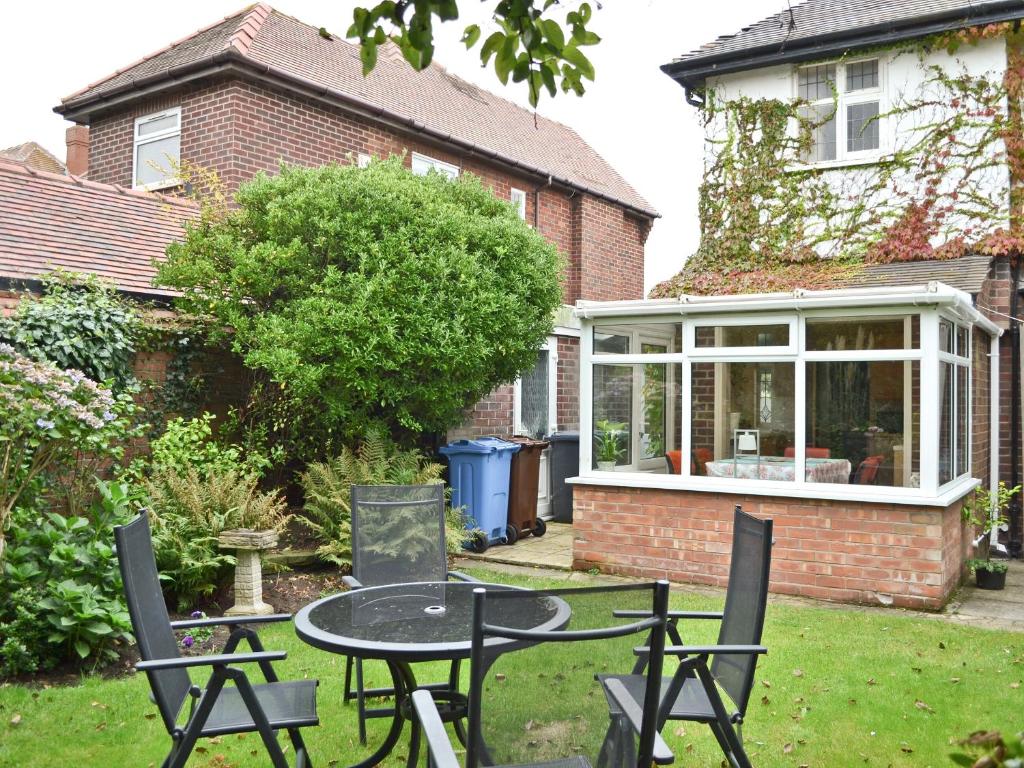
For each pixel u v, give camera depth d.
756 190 12.80
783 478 8.55
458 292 8.94
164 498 7.49
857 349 8.27
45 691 5.21
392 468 9.24
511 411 12.84
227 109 11.36
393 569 5.49
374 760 4.19
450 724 4.97
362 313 8.44
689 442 9.02
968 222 11.40
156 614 3.65
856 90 12.23
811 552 8.34
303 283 8.91
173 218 11.24
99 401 6.58
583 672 2.88
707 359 8.95
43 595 5.73
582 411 9.59
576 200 16.53
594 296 16.81
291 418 9.66
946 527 8.10
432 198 9.55
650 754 2.95
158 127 12.34
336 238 8.89
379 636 3.76
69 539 6.13
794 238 12.50
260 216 9.27
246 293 9.01
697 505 8.91
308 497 9.03
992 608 7.95
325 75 12.88
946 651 6.36
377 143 13.08
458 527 9.67
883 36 11.70
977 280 10.17
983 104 11.35
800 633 6.86
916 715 5.02
